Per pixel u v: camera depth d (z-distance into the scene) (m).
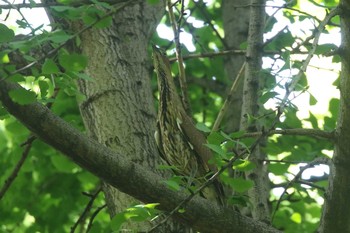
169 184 8.35
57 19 11.59
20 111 8.70
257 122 11.41
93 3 9.75
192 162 12.22
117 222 8.70
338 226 9.81
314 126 15.28
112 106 11.47
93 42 11.94
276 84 8.95
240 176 9.41
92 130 11.48
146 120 11.55
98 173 9.09
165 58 13.23
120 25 12.39
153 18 12.93
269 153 13.74
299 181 12.05
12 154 17.94
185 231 10.52
